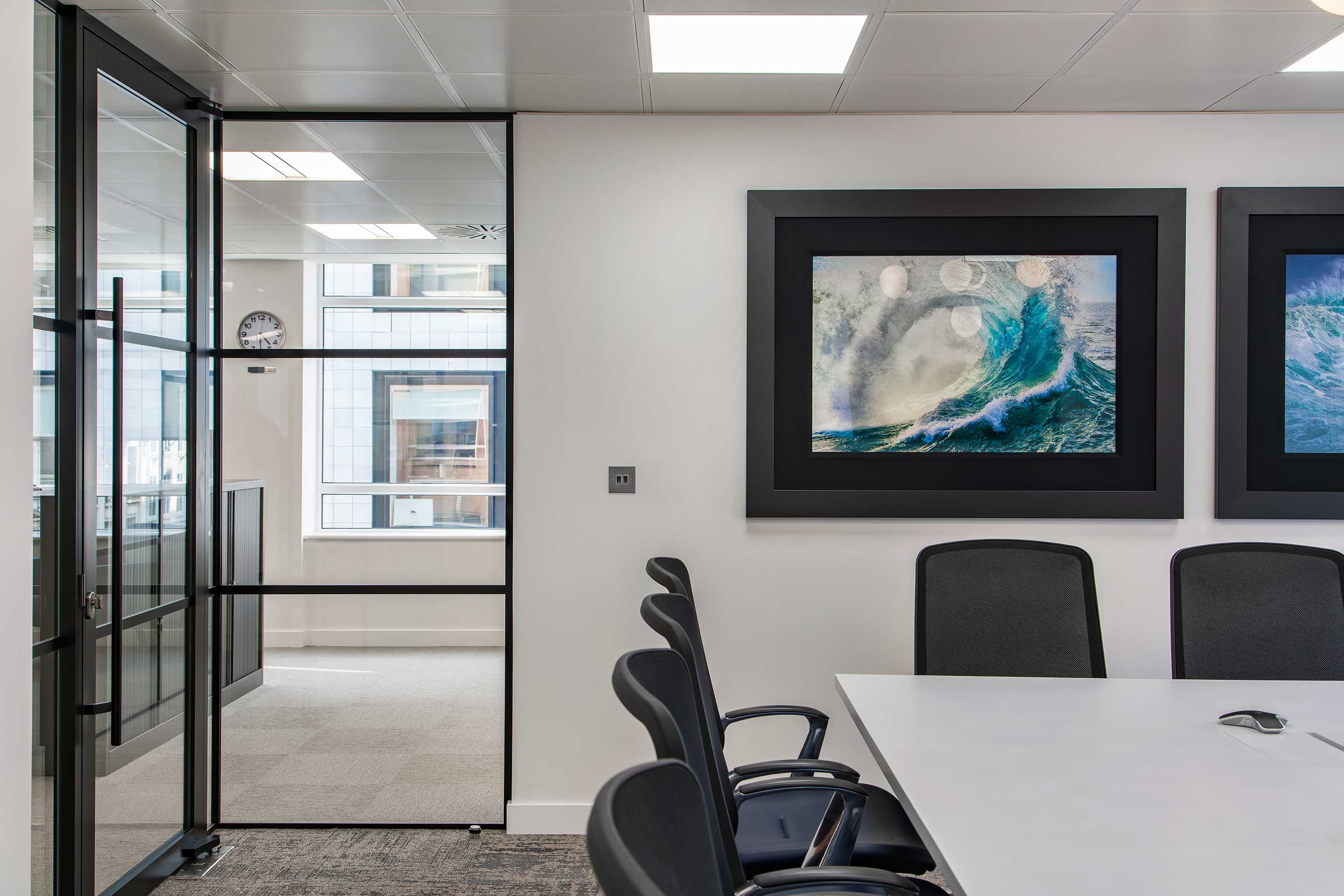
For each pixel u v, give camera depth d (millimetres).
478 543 3207
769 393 3150
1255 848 1316
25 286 1916
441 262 3213
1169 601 3152
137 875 2598
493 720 3244
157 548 2758
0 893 1849
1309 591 2482
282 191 3189
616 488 3168
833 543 3180
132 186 2604
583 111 3141
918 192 3139
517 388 3166
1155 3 2332
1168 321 3135
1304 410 3160
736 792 1741
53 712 2326
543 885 2713
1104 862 1269
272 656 3238
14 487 1892
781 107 3104
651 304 3172
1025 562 2512
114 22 2426
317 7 2344
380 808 3178
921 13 2393
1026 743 1805
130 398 2611
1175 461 3135
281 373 3191
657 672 1220
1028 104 3078
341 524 3213
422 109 3111
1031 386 3178
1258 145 3154
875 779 3150
